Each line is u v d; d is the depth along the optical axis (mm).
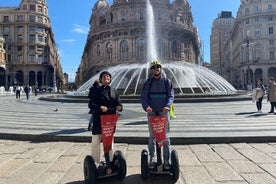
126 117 12617
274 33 81188
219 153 6891
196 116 12727
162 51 73000
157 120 5094
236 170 5629
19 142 8406
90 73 84000
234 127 9656
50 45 98312
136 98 20641
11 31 85125
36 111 16016
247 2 83312
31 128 9914
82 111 15656
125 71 29375
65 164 6168
